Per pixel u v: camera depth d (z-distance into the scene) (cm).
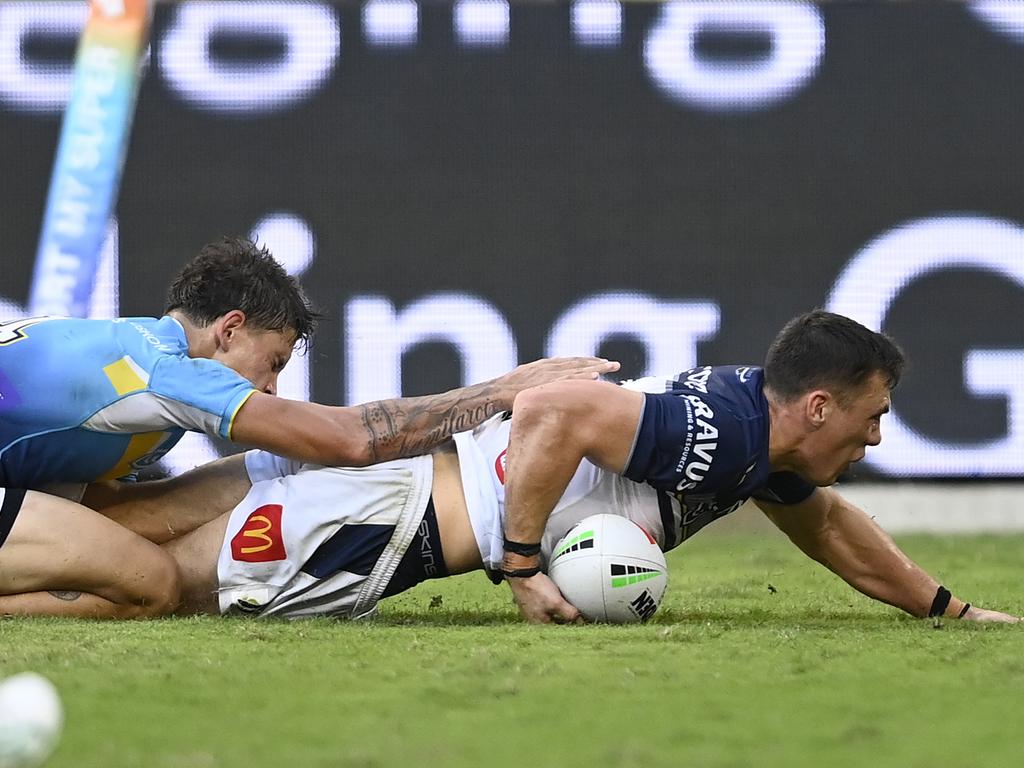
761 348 2506
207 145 2483
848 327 1144
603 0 2498
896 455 2525
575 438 1141
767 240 2505
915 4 2506
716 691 832
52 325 1235
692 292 2503
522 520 1164
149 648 993
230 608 1236
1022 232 2516
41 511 1187
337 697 808
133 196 2480
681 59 2500
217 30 2484
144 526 1312
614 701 798
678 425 1132
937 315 2517
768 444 1149
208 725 731
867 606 1393
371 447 1202
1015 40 2514
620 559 1162
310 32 2489
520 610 1209
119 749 674
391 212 2488
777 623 1206
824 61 2505
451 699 802
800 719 754
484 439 1262
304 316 1341
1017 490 2522
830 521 1266
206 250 1312
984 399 2520
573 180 2495
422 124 2494
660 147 2500
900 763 652
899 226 2512
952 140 2511
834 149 2509
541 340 2494
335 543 1224
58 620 1175
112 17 2480
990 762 657
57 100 2473
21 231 2470
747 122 2506
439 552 1231
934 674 898
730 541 2402
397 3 2489
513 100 2497
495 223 2494
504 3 2497
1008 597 1520
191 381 1188
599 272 2497
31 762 566
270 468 1323
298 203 2488
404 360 2481
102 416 1200
